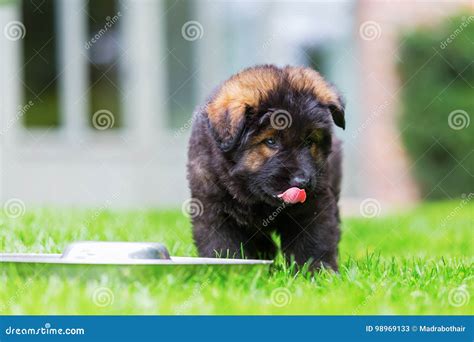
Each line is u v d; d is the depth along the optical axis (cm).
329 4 1584
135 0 1428
